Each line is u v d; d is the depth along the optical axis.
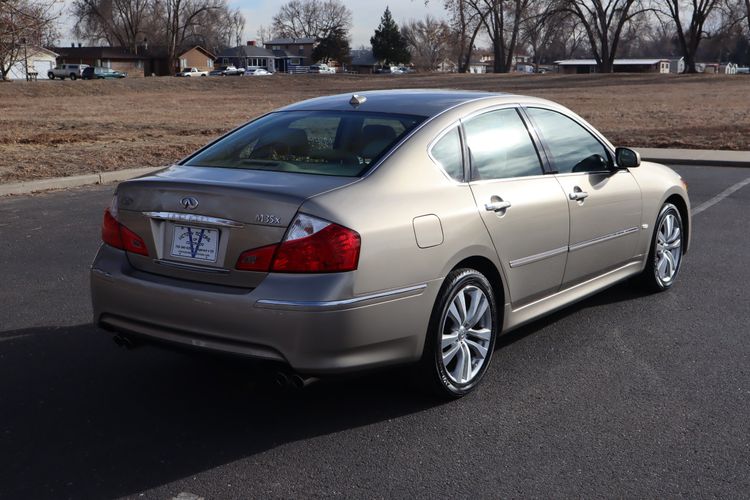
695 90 50.78
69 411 4.21
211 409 4.25
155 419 4.12
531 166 4.92
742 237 8.70
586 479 3.50
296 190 3.80
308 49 150.50
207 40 118.62
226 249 3.81
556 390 4.50
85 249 8.09
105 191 12.12
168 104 42.75
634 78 67.81
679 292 6.52
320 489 3.42
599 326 5.64
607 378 4.68
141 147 17.88
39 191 12.07
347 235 3.69
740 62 142.38
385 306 3.82
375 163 4.12
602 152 5.65
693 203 10.98
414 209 4.01
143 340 4.14
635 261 6.03
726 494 3.38
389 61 130.75
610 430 3.99
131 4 103.69
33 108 38.47
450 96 4.91
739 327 5.62
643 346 5.23
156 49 108.31
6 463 3.64
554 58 168.62
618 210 5.60
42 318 5.81
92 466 3.62
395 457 3.71
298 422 4.09
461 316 4.29
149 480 3.49
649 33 82.06
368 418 4.13
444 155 4.38
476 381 4.43
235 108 38.25
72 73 84.88
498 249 4.46
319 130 4.56
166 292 3.92
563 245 5.02
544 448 3.80
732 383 4.61
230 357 3.80
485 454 3.74
